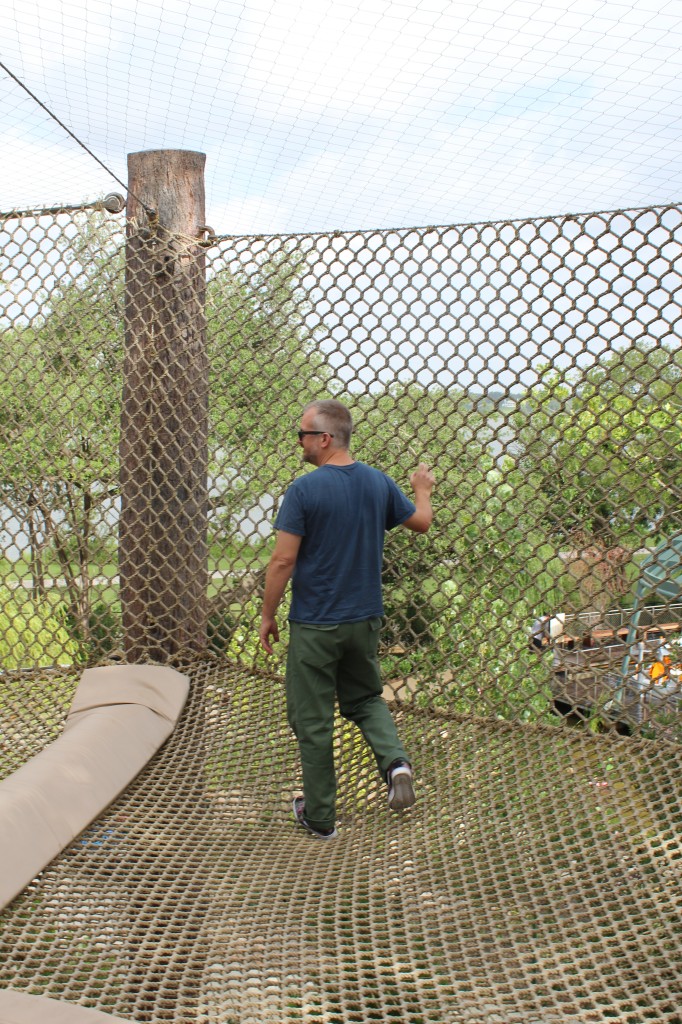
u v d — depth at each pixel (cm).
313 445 357
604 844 327
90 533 492
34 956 268
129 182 478
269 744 425
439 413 416
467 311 407
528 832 343
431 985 263
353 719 371
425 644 438
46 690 483
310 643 346
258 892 313
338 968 265
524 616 414
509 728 414
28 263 488
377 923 293
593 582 402
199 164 480
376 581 357
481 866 328
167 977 258
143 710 426
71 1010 231
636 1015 239
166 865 328
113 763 377
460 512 420
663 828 330
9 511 499
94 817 346
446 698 432
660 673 390
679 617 383
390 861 337
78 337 488
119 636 497
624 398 402
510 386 402
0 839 300
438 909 302
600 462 402
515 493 409
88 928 285
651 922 280
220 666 479
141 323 473
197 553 480
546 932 282
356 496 348
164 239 473
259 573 462
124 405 478
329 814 356
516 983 259
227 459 464
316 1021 244
